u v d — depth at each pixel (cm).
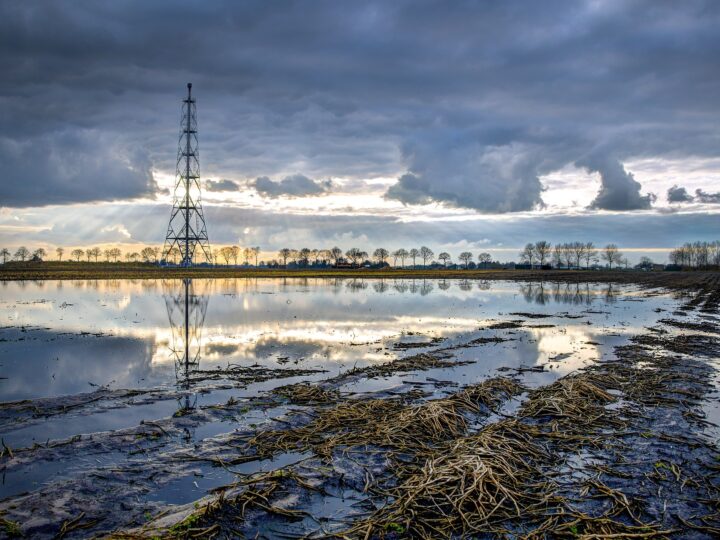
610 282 10012
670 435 1252
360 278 11225
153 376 1850
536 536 807
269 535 804
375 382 1784
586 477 1030
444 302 5066
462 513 852
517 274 14538
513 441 1166
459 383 1780
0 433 1239
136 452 1115
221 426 1302
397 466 1052
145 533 785
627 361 2147
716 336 2856
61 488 923
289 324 3281
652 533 816
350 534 806
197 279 9600
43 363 2055
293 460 1098
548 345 2564
